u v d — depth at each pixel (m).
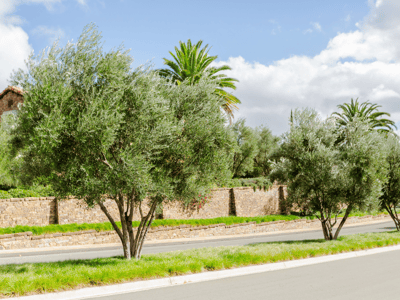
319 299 7.38
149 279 8.67
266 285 8.58
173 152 10.35
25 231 17.36
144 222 11.91
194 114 10.91
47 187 20.52
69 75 9.00
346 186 16.41
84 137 8.34
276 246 14.08
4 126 18.59
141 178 9.30
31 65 8.73
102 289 7.75
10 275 8.24
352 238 17.16
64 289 7.50
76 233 18.39
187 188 11.20
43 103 8.27
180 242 20.50
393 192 21.00
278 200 33.72
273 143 42.78
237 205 29.75
